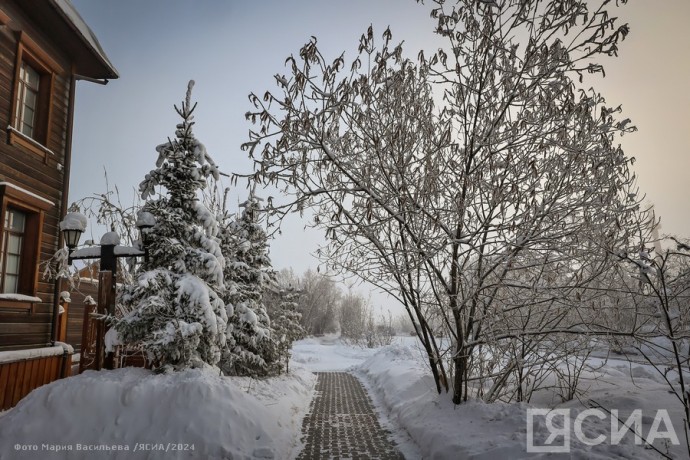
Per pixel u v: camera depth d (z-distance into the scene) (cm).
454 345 671
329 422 793
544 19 524
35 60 886
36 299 832
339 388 1265
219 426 551
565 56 514
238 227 1225
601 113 521
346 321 4031
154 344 701
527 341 634
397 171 580
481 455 473
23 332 813
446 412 639
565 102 536
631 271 555
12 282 820
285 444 603
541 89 550
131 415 561
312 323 4528
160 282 743
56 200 940
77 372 1052
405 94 593
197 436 534
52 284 905
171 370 700
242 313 1111
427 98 620
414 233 614
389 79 562
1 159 784
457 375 657
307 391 1165
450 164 598
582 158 549
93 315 741
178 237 808
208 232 829
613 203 564
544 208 569
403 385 970
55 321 898
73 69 1021
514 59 554
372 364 1639
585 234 537
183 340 716
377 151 562
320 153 558
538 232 557
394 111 588
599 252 529
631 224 557
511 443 477
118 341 721
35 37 893
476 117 599
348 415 861
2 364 731
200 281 783
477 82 597
